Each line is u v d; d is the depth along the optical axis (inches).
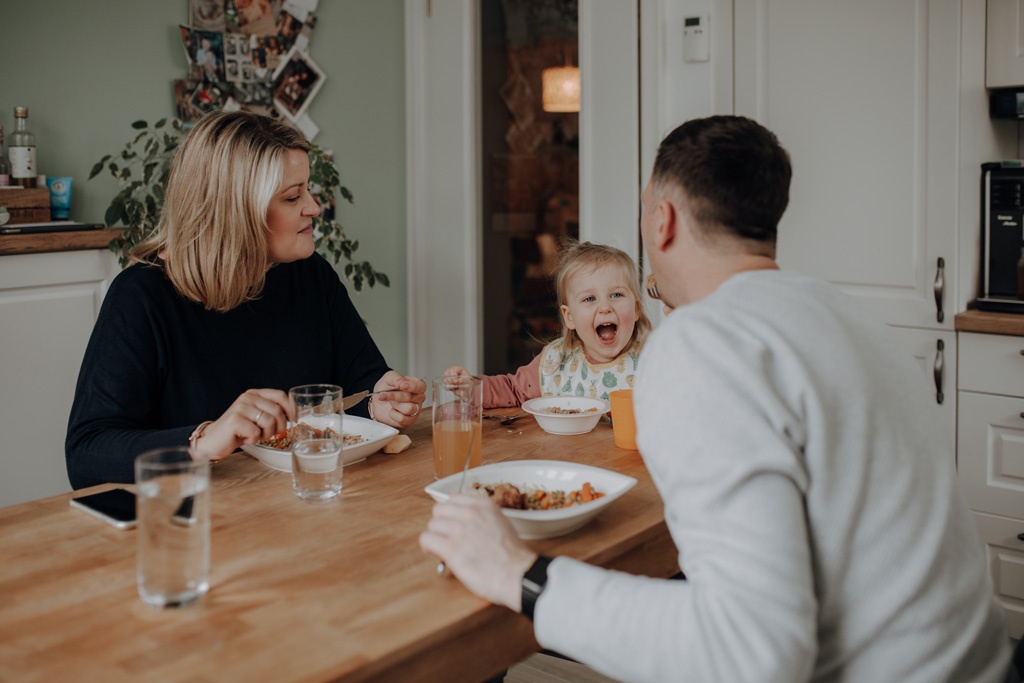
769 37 108.3
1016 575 95.0
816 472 32.9
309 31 130.2
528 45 131.1
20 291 95.1
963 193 96.9
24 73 105.1
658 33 116.4
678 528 33.4
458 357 143.0
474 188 138.0
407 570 40.5
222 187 64.0
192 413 66.7
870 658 33.9
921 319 100.3
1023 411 93.0
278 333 72.1
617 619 32.5
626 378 77.5
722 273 39.2
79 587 39.0
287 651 33.2
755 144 38.5
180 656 32.9
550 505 46.3
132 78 114.3
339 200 136.0
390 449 59.0
